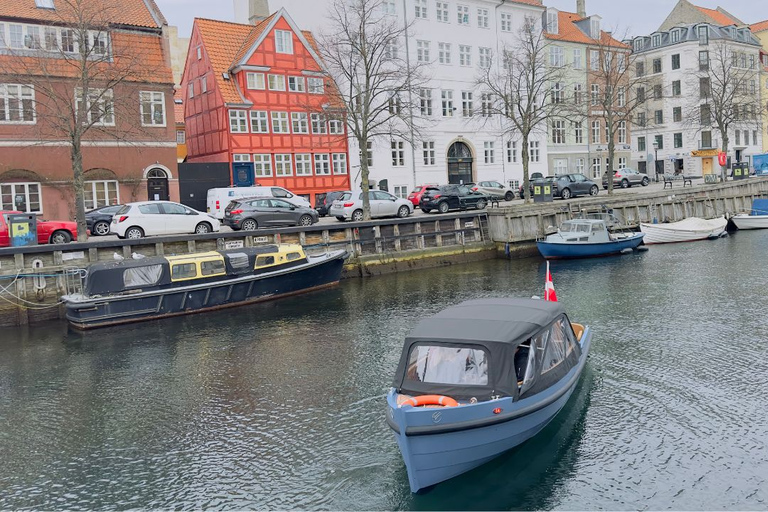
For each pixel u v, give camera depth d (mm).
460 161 49562
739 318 18672
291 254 25266
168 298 22000
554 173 55156
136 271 21797
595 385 13922
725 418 12086
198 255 23141
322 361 16609
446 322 11359
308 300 24375
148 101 34656
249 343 18656
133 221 25688
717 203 43031
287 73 41531
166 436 12445
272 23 40875
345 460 11156
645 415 12352
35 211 31953
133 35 34688
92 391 15164
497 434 10125
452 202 35000
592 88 56281
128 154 34375
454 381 10531
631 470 10453
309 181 42375
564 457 10922
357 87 33688
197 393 14688
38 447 12195
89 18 27125
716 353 15648
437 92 47625
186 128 45625
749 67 68500
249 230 27266
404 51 45562
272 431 12430
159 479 10812
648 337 17234
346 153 43781
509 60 42375
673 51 66938
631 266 28984
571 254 31891
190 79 44281
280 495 10172
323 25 44219
